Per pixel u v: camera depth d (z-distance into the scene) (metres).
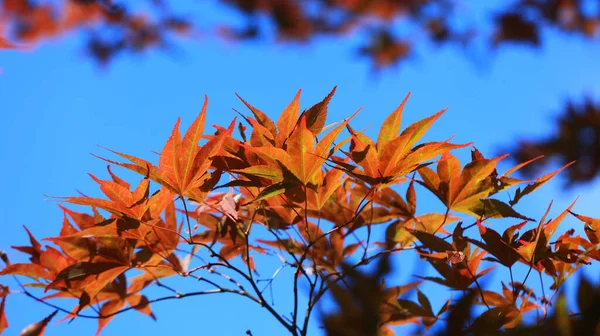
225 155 1.39
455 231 1.39
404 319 1.35
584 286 1.19
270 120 1.42
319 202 1.42
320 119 1.40
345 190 1.47
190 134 1.37
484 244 1.36
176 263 1.45
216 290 1.40
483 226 1.37
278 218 1.47
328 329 1.19
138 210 1.38
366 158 1.36
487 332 1.21
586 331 1.13
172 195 1.38
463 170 1.40
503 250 1.36
